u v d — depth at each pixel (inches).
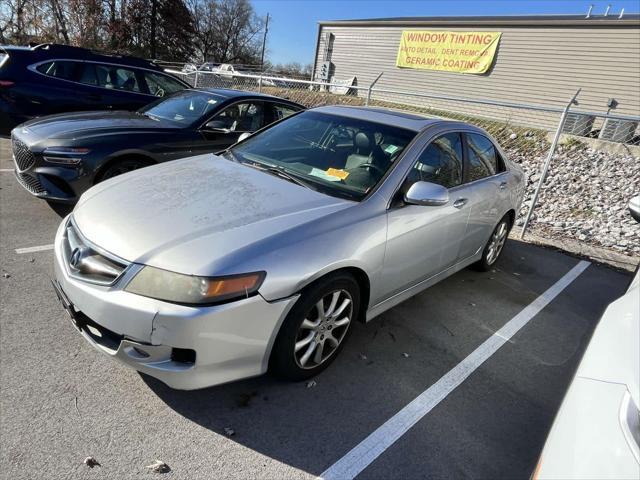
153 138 189.5
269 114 234.5
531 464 91.3
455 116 542.9
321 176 120.4
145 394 96.8
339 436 92.1
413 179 122.9
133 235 89.6
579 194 325.7
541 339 140.2
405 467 86.9
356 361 116.6
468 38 712.4
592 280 193.3
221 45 2418.8
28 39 997.8
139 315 81.6
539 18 711.1
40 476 76.1
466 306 155.4
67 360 103.7
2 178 228.1
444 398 107.3
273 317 89.1
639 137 435.8
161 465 80.5
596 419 59.1
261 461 84.4
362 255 103.8
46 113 290.8
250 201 103.7
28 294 127.3
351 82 887.7
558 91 634.8
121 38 1252.5
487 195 157.0
